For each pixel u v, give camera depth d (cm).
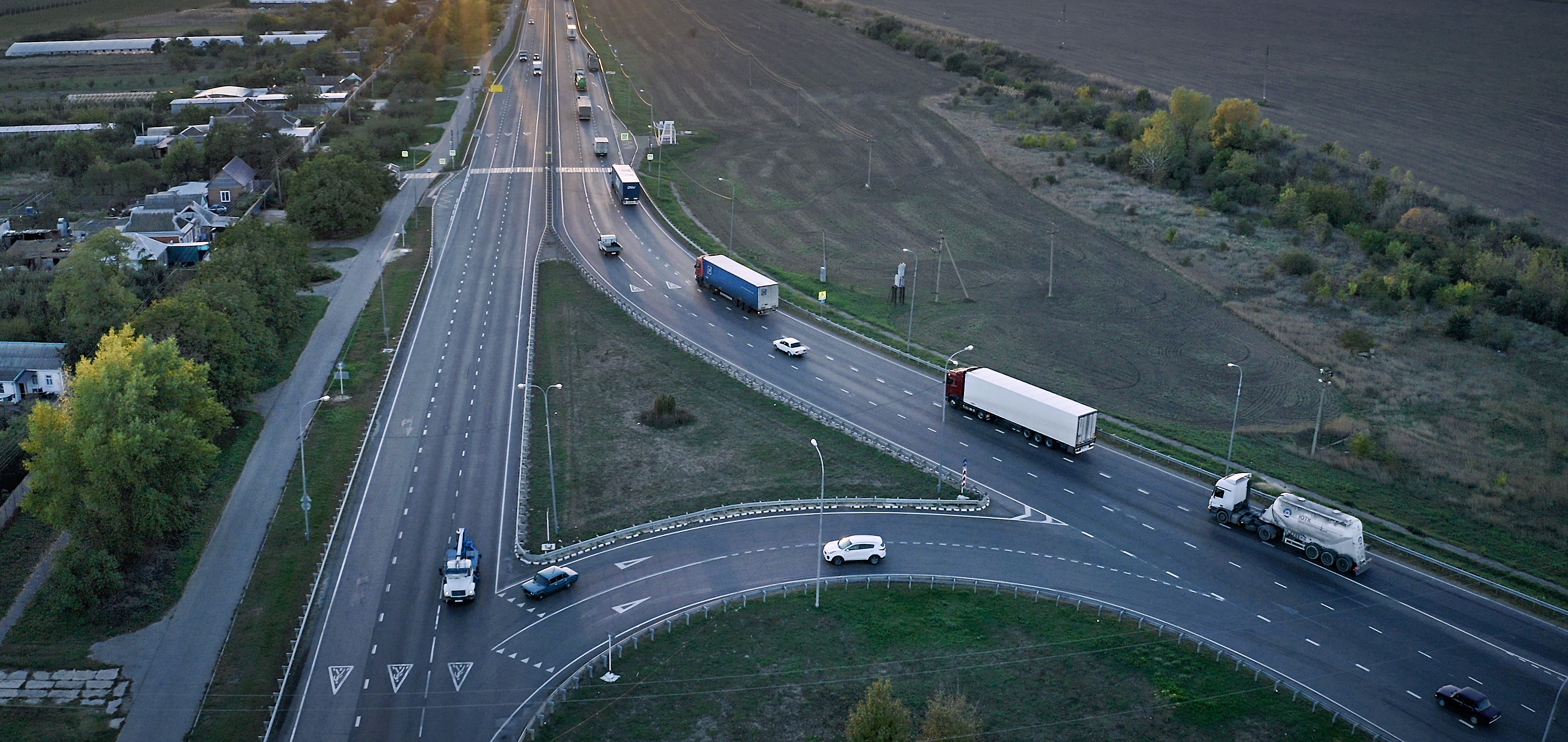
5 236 18825
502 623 9362
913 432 12825
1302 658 8894
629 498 11381
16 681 8656
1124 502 11344
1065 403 12250
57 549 10319
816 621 9350
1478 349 16175
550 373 14538
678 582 9956
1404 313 17388
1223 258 19750
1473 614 9538
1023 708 8269
